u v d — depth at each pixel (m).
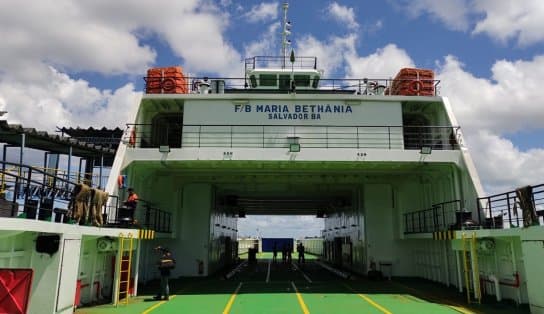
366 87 19.81
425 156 16.16
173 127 21.48
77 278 11.55
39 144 18.00
